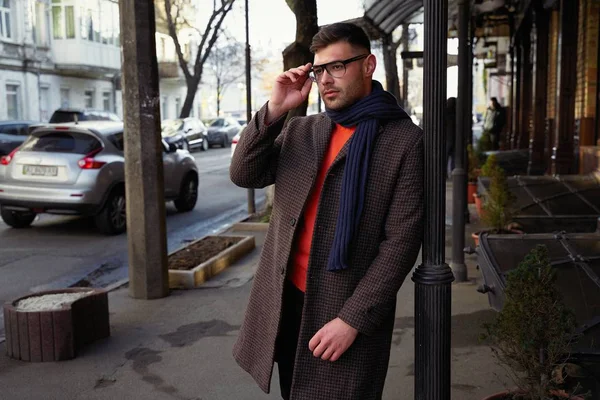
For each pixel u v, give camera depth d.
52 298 5.10
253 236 8.95
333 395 2.49
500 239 4.64
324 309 2.50
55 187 9.96
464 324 5.50
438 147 2.46
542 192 8.39
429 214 2.50
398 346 5.08
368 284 2.39
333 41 2.49
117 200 10.41
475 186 12.31
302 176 2.59
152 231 6.33
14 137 19.39
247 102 12.07
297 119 2.76
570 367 3.68
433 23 2.43
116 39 38.47
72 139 10.20
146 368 4.69
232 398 4.23
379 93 2.52
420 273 2.56
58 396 4.25
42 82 34.03
